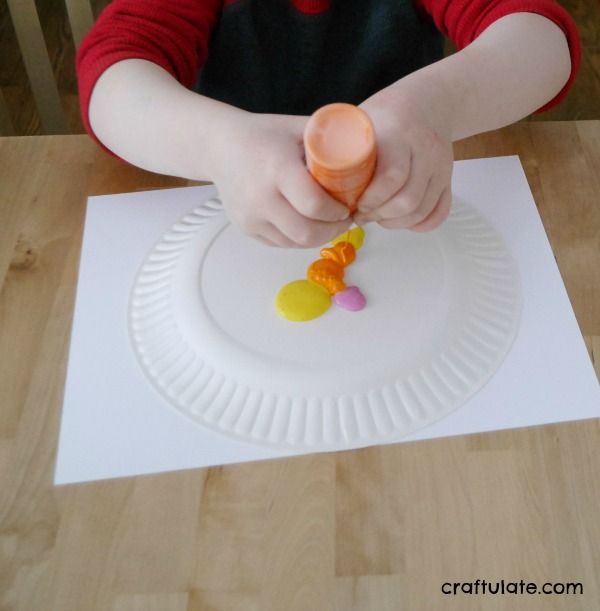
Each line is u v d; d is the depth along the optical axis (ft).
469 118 1.78
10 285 1.72
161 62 1.96
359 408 1.42
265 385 1.45
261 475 1.35
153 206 1.87
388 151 1.33
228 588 1.22
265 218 1.42
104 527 1.31
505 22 1.94
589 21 5.29
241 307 1.57
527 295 1.59
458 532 1.26
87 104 1.92
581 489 1.30
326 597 1.20
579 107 4.53
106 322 1.63
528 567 1.21
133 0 2.06
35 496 1.36
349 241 1.65
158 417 1.45
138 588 1.23
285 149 1.42
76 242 1.81
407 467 1.34
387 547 1.25
